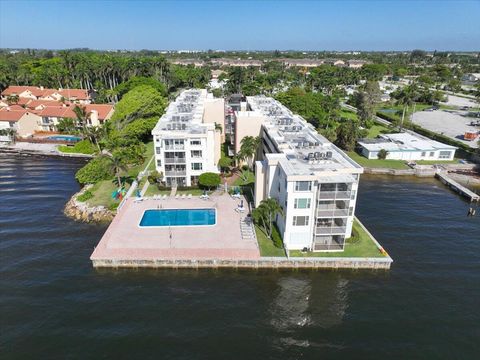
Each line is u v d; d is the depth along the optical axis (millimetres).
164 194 71062
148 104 114312
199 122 79562
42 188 79062
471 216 68125
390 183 84688
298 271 50406
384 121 144000
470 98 196125
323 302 44750
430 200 75125
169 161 71688
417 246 57250
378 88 149625
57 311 42625
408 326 41219
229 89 197125
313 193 49969
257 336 39469
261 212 53125
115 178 79438
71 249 55188
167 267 50625
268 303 44406
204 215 62406
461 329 40875
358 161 96938
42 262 51906
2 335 39156
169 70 192250
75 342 38344
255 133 84750
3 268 50438
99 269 50375
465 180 85250
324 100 138750
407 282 48656
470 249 56875
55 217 65312
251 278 48906
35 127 119438
